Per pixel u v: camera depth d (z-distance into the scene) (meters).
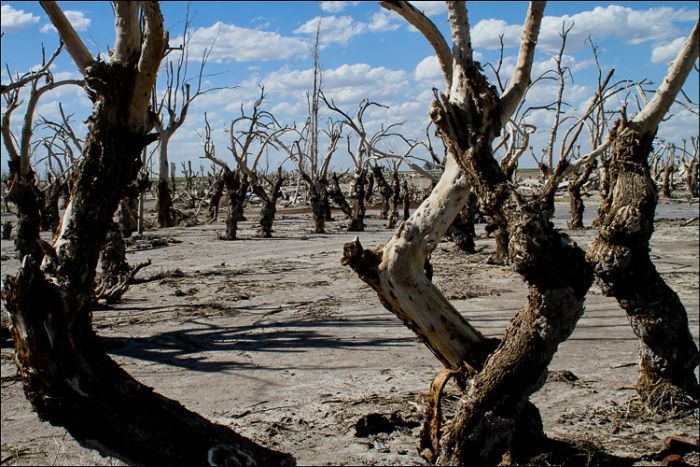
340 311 11.71
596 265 6.16
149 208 44.75
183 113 9.44
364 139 29.52
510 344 4.63
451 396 6.64
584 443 5.24
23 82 8.85
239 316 11.45
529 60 4.72
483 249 21.08
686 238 22.66
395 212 31.81
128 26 4.70
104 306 12.26
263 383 7.55
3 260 19.52
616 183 6.19
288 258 19.84
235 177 26.22
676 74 5.94
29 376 4.00
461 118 4.63
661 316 6.06
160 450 4.16
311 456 5.43
